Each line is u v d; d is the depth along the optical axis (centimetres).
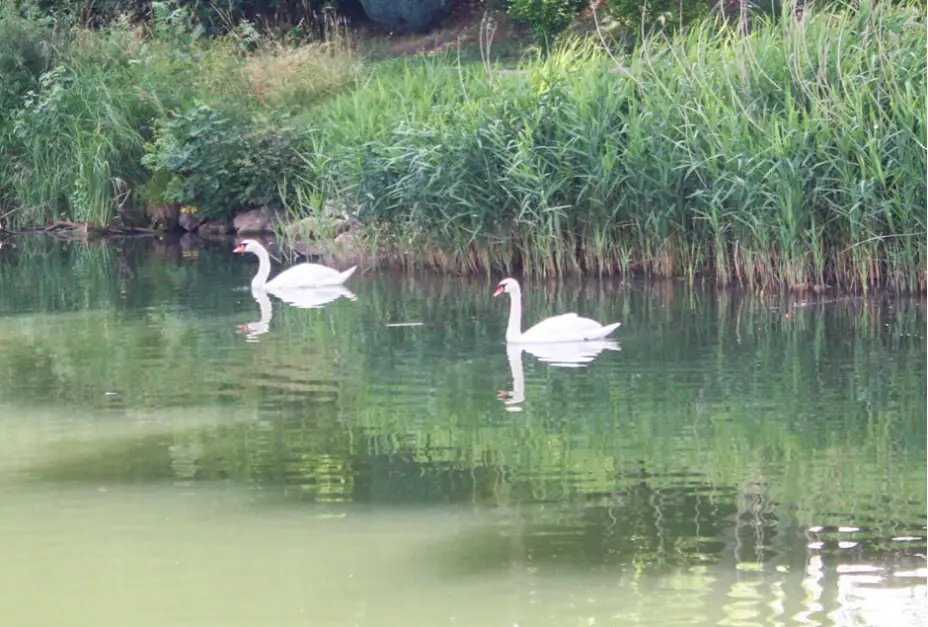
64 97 2900
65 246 2625
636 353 1497
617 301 1834
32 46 3062
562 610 816
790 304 1781
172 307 1864
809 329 1609
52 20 3278
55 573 885
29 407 1300
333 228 2408
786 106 1912
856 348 1497
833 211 1848
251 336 1639
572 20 3177
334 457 1122
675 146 1964
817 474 1048
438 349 1542
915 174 1783
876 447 1113
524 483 1045
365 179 2173
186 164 2709
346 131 2350
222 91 2888
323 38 3756
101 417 1259
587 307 1794
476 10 3775
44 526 969
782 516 960
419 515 979
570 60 2245
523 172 2009
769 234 1873
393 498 1017
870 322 1644
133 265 2327
